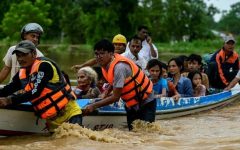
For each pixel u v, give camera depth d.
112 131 10.09
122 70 9.70
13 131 9.37
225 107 14.95
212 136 9.63
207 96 14.32
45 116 8.99
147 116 10.39
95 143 8.67
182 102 13.21
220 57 16.70
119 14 86.44
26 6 91.06
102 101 9.79
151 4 91.50
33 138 9.18
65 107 9.16
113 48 9.84
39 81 8.77
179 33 105.38
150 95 10.37
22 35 10.42
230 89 15.67
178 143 8.87
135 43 13.84
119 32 84.88
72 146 8.40
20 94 8.83
